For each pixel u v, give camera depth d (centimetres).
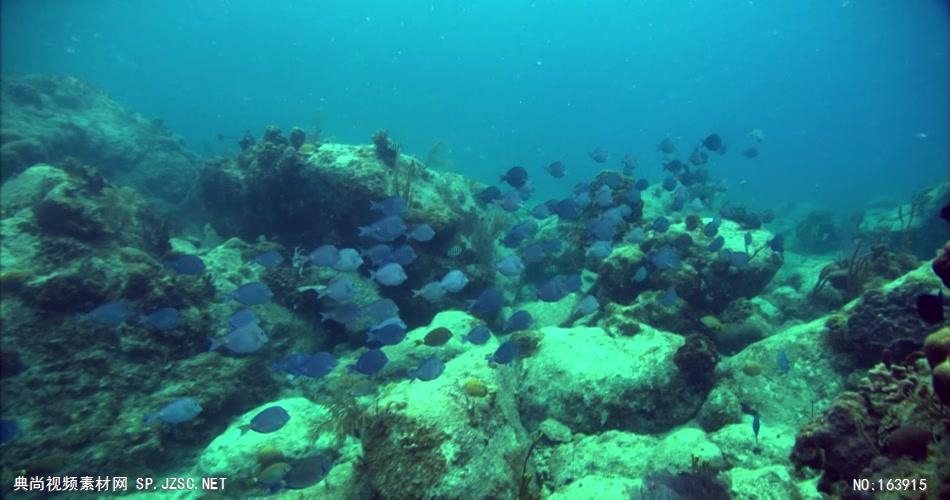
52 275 691
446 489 414
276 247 996
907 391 346
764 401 609
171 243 1127
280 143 1238
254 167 1134
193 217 1664
